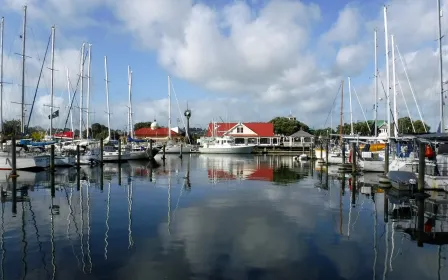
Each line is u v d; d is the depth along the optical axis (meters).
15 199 20.56
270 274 9.57
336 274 9.65
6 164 34.16
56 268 9.98
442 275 9.73
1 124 38.91
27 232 13.56
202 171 37.66
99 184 26.95
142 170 38.28
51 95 44.88
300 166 44.72
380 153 36.81
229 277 9.36
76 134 57.19
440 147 24.94
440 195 21.58
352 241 12.54
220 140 77.94
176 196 21.53
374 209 17.86
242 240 12.48
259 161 54.31
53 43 44.97
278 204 19.05
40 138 43.69
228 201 19.89
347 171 36.69
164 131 108.62
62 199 20.55
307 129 114.19
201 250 11.41
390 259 10.84
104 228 14.06
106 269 9.88
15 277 9.41
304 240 12.58
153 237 12.80
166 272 9.66
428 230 14.04
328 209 17.81
